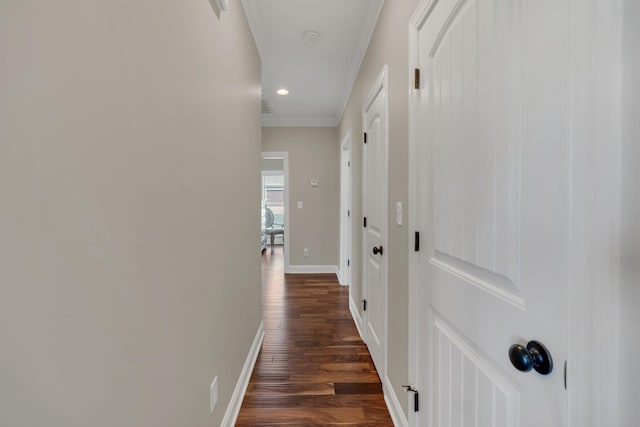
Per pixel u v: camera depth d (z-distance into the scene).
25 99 0.43
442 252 1.05
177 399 0.93
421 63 1.22
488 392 0.78
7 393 0.41
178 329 0.93
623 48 0.45
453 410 0.97
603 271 0.48
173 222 0.89
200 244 1.11
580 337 0.51
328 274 4.89
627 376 0.45
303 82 3.34
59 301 0.49
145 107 0.74
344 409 1.67
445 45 1.01
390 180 1.68
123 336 0.66
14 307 0.42
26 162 0.43
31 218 0.44
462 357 0.91
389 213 1.70
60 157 0.49
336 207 4.91
